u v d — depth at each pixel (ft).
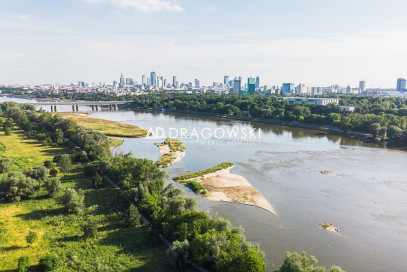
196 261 217.56
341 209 334.85
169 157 536.01
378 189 393.70
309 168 479.82
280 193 378.12
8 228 268.21
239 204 344.69
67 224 280.10
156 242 249.96
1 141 620.08
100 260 225.35
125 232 269.23
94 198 340.18
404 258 248.32
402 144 648.38
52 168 416.67
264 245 260.83
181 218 250.78
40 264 209.77
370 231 289.33
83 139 565.53
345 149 613.11
